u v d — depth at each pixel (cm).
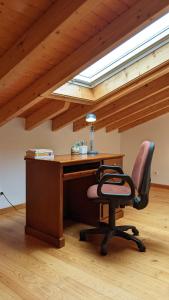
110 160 299
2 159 331
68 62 229
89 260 213
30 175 263
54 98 286
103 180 224
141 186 221
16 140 345
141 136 520
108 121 450
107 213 299
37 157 256
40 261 211
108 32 202
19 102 280
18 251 228
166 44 258
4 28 186
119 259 216
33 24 188
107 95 319
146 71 276
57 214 236
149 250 233
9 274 191
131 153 541
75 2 166
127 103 369
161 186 496
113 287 177
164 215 329
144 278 188
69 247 238
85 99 318
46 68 242
